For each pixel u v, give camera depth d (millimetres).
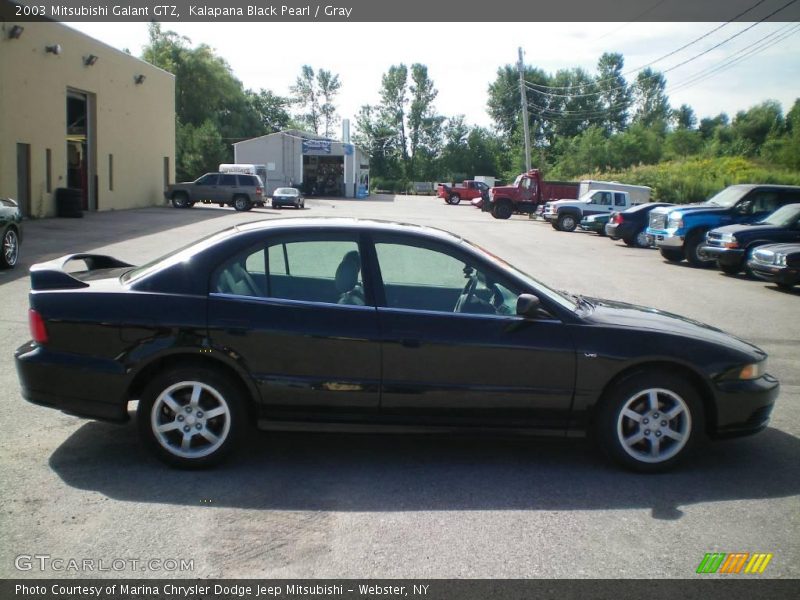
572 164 71562
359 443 5199
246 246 4727
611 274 16031
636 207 23844
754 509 4273
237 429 4578
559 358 4645
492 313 4754
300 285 4723
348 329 4566
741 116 79750
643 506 4270
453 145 106500
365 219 5113
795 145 58469
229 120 78688
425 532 3855
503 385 4641
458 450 5121
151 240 18938
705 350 4766
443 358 4594
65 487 4273
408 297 4762
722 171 48906
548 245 23359
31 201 24281
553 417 4715
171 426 4531
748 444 5449
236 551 3604
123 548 3600
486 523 3982
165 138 38844
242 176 37531
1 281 11406
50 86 25297
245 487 4359
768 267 13883
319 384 4555
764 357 5023
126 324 4488
